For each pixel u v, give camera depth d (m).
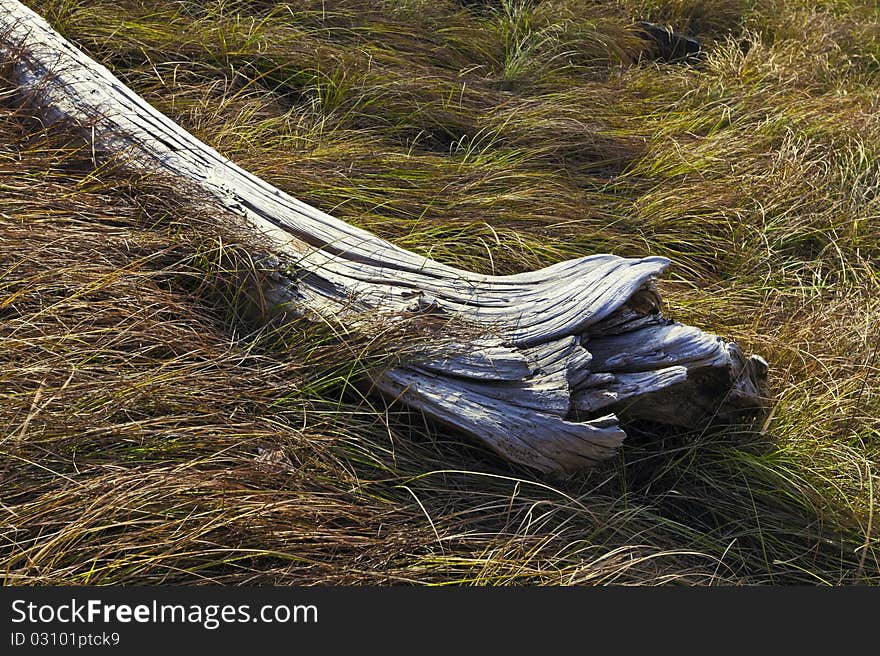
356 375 2.82
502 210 3.89
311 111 4.50
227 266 3.04
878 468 2.99
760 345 3.39
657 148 4.81
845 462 2.96
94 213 3.08
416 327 2.83
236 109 4.23
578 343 2.80
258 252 3.00
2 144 3.29
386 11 5.57
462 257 3.58
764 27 7.07
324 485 2.51
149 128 3.46
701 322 3.52
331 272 3.02
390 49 5.21
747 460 2.90
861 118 5.15
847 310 3.70
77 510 2.17
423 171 4.07
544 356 2.80
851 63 6.48
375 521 2.47
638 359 2.86
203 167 3.34
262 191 3.31
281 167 3.77
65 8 4.39
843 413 3.11
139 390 2.46
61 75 3.58
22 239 2.79
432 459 2.76
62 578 2.07
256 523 2.29
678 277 3.93
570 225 3.99
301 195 3.71
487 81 5.26
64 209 3.04
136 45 4.39
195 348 2.76
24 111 3.52
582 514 2.70
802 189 4.52
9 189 3.03
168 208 3.14
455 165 4.20
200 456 2.44
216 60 4.58
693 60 6.57
